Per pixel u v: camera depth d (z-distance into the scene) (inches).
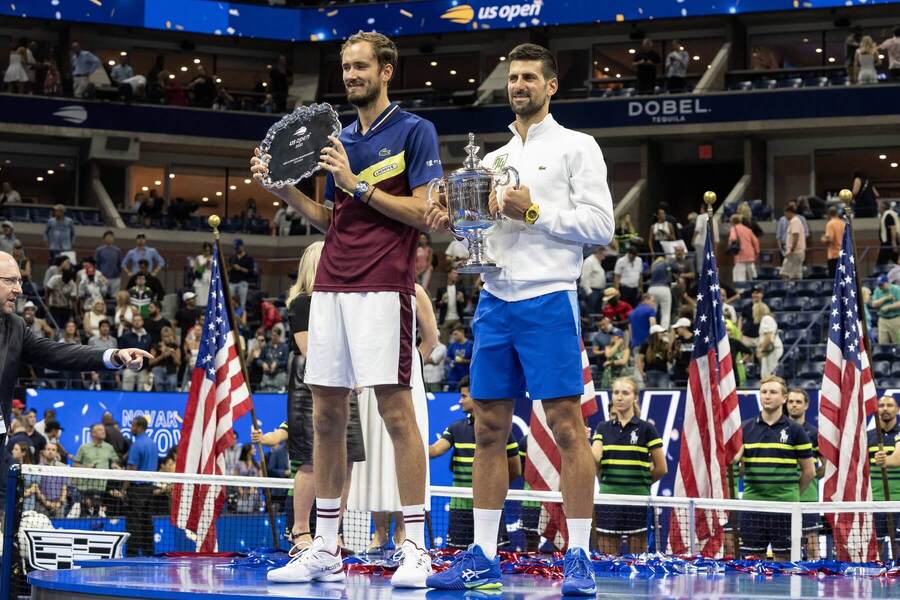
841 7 1066.1
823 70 1057.5
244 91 1241.4
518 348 171.6
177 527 306.3
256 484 264.1
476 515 173.5
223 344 351.3
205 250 840.3
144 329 709.3
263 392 598.5
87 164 1130.0
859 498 336.8
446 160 1093.8
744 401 475.5
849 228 350.9
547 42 1193.4
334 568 176.7
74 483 366.9
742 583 190.1
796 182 1079.0
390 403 174.9
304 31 1172.5
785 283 761.0
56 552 243.1
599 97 1066.1
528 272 170.7
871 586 186.1
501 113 1071.6
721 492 354.6
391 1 1147.9
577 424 169.6
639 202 1070.4
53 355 206.5
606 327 656.4
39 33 1179.3
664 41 1161.4
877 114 976.3
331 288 176.6
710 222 372.8
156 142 1103.0
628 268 745.6
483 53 1211.9
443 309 772.6
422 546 172.7
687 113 1029.8
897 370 610.2
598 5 1082.1
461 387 352.5
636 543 331.0
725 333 366.0
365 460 255.6
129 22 1118.4
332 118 178.2
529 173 173.9
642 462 331.9
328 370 176.6
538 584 181.3
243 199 1202.0
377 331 172.9
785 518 326.3
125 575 180.7
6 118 1055.0
